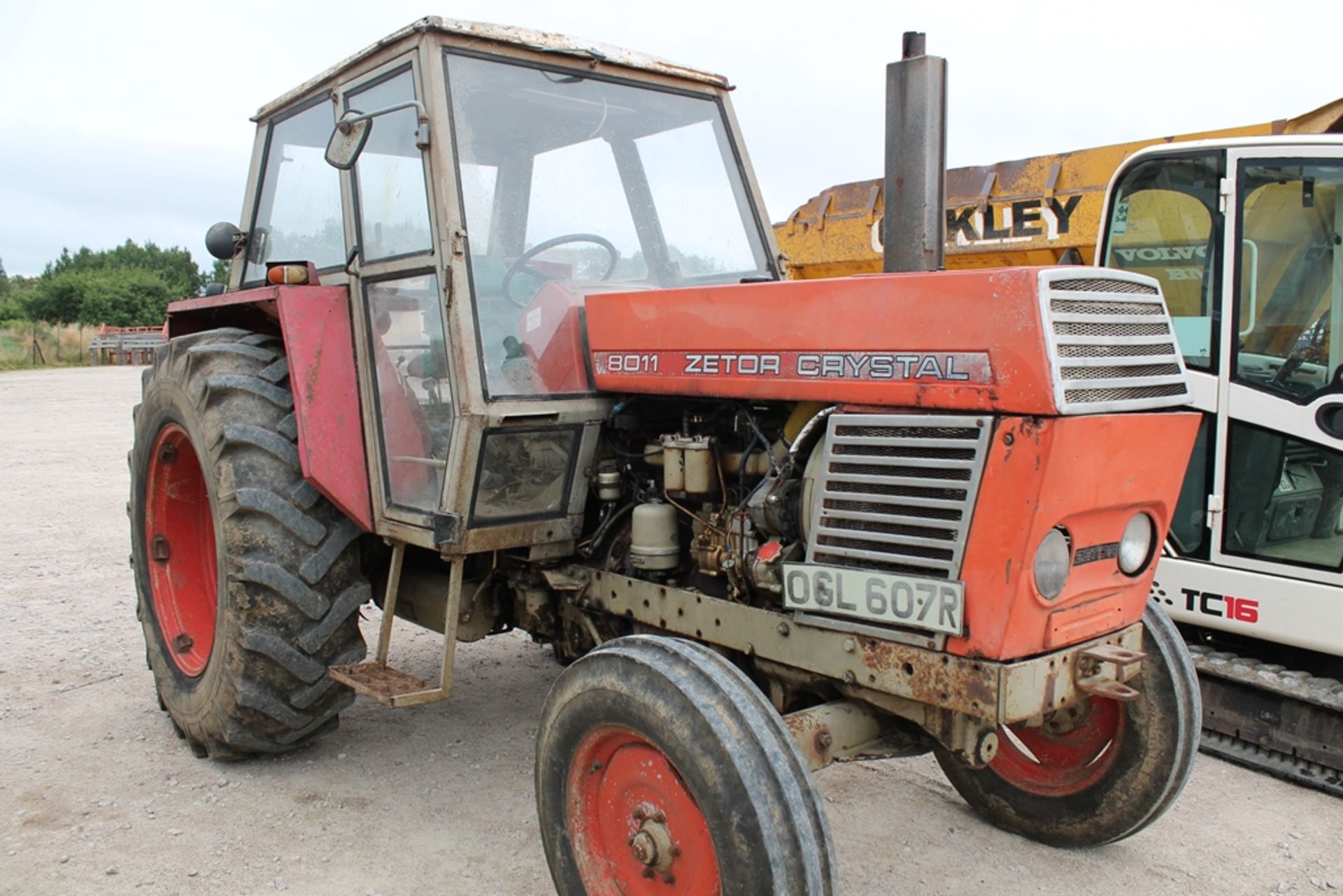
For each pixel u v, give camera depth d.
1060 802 3.24
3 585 6.14
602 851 2.65
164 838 3.25
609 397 3.20
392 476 3.36
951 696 2.32
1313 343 4.04
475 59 3.17
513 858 3.17
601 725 2.55
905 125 2.82
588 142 3.43
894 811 3.54
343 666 3.48
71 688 4.54
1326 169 3.98
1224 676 4.04
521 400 3.00
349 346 3.51
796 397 2.60
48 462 10.90
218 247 4.26
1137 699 3.08
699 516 3.00
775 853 2.19
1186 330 4.36
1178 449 2.53
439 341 3.05
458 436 2.93
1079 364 2.20
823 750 2.54
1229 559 4.22
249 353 3.72
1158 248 4.50
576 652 3.50
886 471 2.42
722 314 2.75
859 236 6.54
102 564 6.68
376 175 3.33
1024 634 2.29
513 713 4.33
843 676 2.53
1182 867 3.20
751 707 2.34
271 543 3.46
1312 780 3.79
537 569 3.36
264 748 3.68
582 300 3.24
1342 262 3.98
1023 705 2.29
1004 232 5.89
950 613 2.29
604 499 3.23
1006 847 3.30
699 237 3.69
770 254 3.86
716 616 2.85
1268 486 4.12
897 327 2.38
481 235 3.11
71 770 3.73
